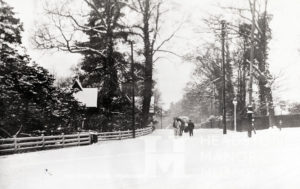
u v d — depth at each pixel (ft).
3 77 85.71
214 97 228.84
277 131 113.19
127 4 151.33
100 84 155.22
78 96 172.14
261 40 144.05
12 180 45.44
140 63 158.71
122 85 155.12
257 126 147.74
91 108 168.04
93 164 58.44
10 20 85.66
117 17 148.66
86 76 166.61
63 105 107.96
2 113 85.46
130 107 163.73
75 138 101.81
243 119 146.82
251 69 120.67
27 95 93.56
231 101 206.80
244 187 38.60
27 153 75.77
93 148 87.25
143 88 165.17
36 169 53.83
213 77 205.67
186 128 158.71
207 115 332.19
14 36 86.43
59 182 44.27
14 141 76.54
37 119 93.25
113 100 157.79
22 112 89.35
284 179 42.09
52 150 83.15
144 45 162.71
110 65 149.28
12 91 86.58
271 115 146.20
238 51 191.93
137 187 40.65
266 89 146.61
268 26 146.00
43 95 98.53
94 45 148.25
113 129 151.12
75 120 117.50
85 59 154.40
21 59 90.99
